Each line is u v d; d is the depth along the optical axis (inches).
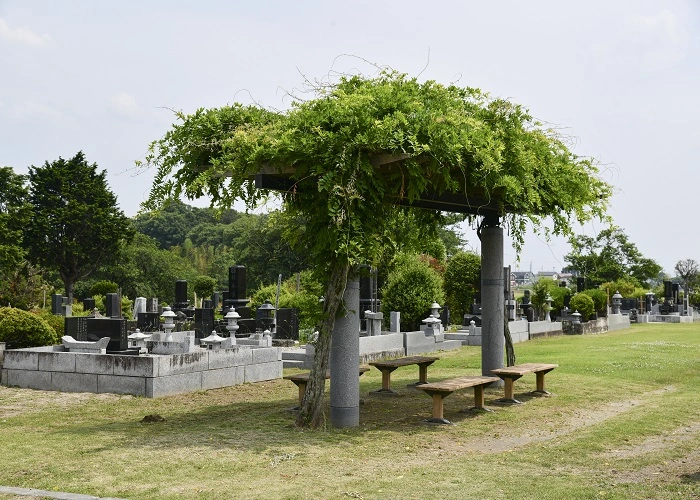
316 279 397.7
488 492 259.1
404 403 488.1
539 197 441.4
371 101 363.9
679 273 2472.9
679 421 411.2
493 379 452.8
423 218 510.3
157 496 258.2
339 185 350.0
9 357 565.0
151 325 1053.8
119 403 491.5
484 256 547.5
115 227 2298.2
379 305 1010.7
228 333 944.9
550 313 1444.4
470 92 424.8
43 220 2199.8
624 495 253.0
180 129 403.9
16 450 338.3
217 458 320.2
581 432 382.0
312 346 717.3
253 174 390.0
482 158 374.0
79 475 289.9
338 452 336.8
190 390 543.2
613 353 798.5
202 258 3127.5
